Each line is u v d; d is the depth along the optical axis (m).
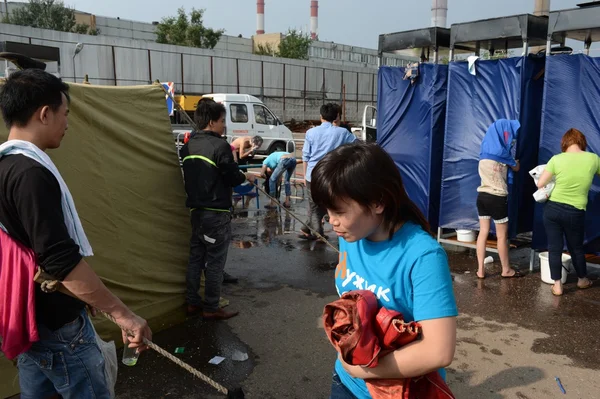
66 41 29.27
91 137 3.67
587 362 3.76
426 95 6.68
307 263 6.27
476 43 6.84
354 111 47.38
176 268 4.36
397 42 7.00
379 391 1.53
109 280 3.78
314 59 58.22
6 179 1.81
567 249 5.56
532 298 5.05
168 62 34.22
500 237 5.54
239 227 8.27
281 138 18.72
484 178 5.47
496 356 3.84
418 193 6.95
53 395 2.19
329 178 1.47
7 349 1.93
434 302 1.43
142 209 4.04
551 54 5.63
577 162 4.82
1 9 42.62
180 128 17.77
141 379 3.47
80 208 3.58
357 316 1.43
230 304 4.87
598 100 5.28
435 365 1.40
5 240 1.88
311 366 3.68
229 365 3.68
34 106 1.93
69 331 2.03
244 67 38.59
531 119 6.11
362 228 1.51
